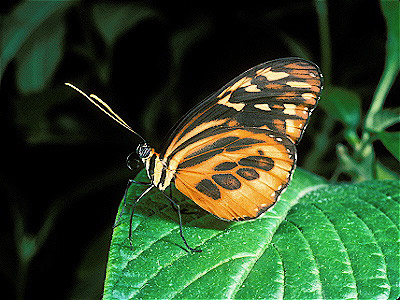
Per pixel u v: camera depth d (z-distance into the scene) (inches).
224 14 16.7
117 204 16.0
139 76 17.3
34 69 13.3
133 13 13.8
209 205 8.4
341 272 7.7
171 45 15.0
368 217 8.4
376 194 8.8
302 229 8.3
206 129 8.4
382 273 7.7
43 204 16.0
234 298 7.5
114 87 17.1
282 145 8.3
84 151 15.9
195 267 7.7
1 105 15.4
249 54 17.2
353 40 16.8
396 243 8.0
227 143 8.4
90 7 14.2
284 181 8.3
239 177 8.3
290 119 8.5
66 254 15.7
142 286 7.5
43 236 13.2
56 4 12.5
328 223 8.3
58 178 16.2
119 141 14.8
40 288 15.3
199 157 8.4
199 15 16.6
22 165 16.0
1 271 13.8
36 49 13.3
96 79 15.7
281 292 7.5
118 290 7.5
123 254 7.8
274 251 8.0
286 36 14.3
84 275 12.7
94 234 15.8
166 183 8.5
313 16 16.8
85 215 16.0
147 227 8.1
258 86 8.5
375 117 10.3
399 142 9.6
